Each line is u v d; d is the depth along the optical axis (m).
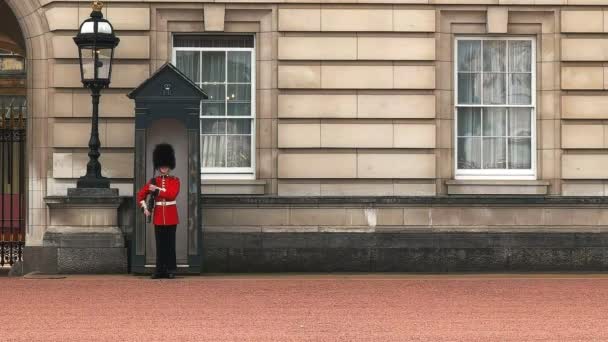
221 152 34.31
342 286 29.06
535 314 23.84
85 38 31.98
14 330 21.69
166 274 31.05
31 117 33.66
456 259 33.34
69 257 32.12
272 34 33.88
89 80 32.19
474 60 34.59
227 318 23.22
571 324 22.47
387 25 33.88
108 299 26.23
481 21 34.28
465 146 34.56
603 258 33.69
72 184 33.47
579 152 34.25
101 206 32.28
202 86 34.38
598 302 25.81
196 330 21.67
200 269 31.83
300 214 33.34
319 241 33.22
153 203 30.94
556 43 34.38
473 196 33.66
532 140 34.56
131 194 33.34
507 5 34.16
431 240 33.41
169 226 30.98
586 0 34.31
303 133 33.75
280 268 33.16
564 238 33.62
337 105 33.81
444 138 34.09
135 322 22.69
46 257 32.19
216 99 34.38
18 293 27.42
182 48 34.31
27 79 33.72
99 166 32.62
